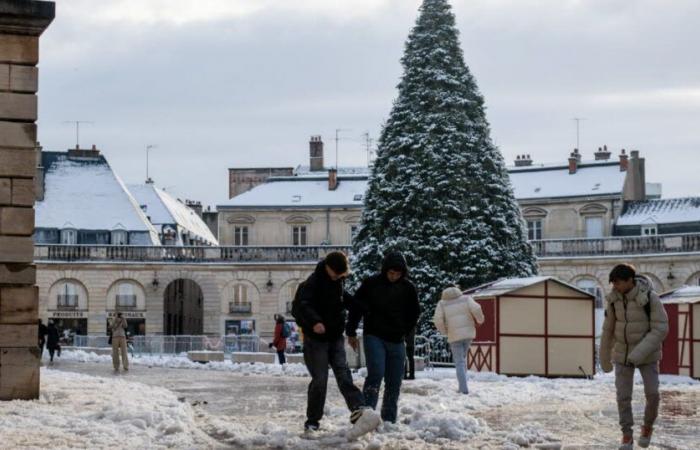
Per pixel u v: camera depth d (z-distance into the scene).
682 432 17.31
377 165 56.16
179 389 27.09
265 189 84.75
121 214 79.75
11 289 19.77
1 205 19.80
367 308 16.58
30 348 19.80
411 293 16.73
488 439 15.84
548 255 74.75
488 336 35.81
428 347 48.94
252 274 77.56
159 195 92.94
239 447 14.98
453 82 55.66
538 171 82.00
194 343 60.00
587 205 78.56
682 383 33.12
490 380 31.83
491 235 54.78
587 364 34.97
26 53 19.91
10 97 19.83
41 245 75.44
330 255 15.98
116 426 16.02
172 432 16.02
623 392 14.86
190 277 77.12
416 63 56.06
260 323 77.25
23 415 16.95
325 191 83.94
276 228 83.50
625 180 79.12
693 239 71.12
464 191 54.59
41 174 79.50
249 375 34.88
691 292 36.75
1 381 19.64
